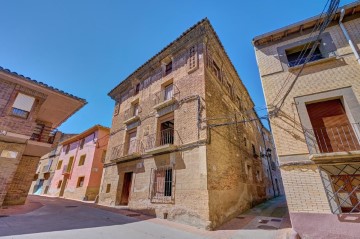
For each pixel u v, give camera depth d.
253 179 13.67
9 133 8.89
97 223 6.83
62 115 12.96
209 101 9.55
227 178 9.27
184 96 10.23
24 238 4.55
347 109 6.00
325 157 5.28
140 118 12.60
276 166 24.70
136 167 10.91
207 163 7.77
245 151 13.59
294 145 6.24
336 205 5.09
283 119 6.72
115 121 15.46
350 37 7.00
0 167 8.66
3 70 8.90
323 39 7.48
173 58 12.37
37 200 14.16
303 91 6.84
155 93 12.34
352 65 6.55
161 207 8.56
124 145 12.88
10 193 10.63
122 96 16.20
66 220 7.07
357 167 5.18
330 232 4.92
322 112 6.42
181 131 9.45
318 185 5.51
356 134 5.62
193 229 6.68
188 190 7.86
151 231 6.15
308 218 5.28
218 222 7.25
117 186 11.71
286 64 7.65
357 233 4.66
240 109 15.08
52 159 26.20
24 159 11.77
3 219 6.52
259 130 20.98
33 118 9.99
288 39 8.20
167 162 9.28
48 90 10.34
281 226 6.84
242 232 6.30
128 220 7.68
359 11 7.30
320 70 6.93
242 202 10.36
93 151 18.38
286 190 5.82
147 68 14.12
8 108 9.22
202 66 10.06
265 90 7.54
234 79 15.02
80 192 17.25
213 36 11.25
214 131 9.23
